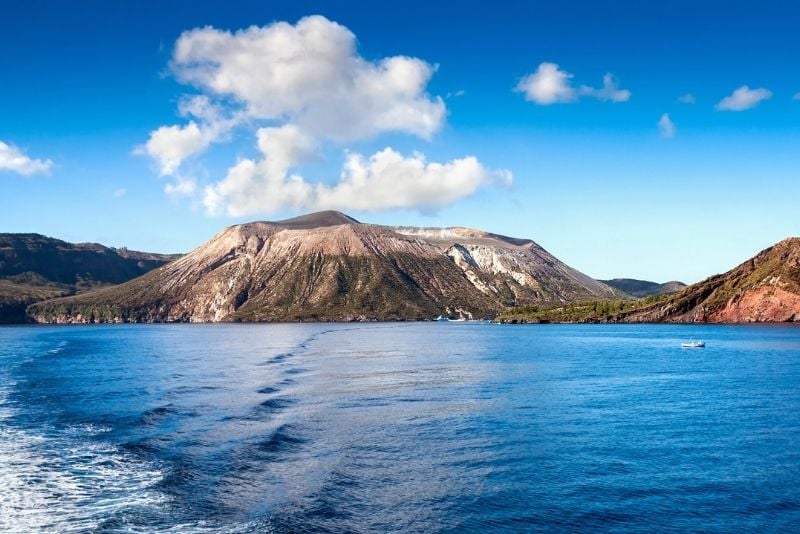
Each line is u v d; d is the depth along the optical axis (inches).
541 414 2078.0
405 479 1321.4
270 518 1079.6
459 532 1049.5
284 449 1566.2
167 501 1164.5
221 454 1494.8
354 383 2933.1
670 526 1085.1
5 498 1192.8
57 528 1043.9
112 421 1929.1
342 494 1217.4
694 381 3053.6
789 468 1422.2
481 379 3115.2
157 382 2994.6
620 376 3272.6
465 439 1692.9
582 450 1577.3
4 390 2758.4
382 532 1040.2
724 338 7209.6
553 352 5216.5
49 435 1736.0
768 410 2177.7
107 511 1115.3
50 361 4495.6
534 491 1254.3
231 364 4087.1
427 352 5241.1
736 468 1418.6
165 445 1589.6
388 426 1863.9
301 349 5782.5
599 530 1066.1
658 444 1644.9
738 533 1056.8
